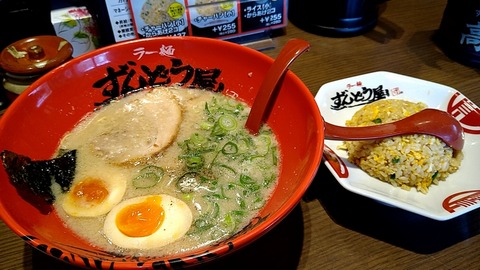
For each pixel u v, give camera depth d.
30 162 0.25
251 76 0.32
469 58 0.42
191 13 0.40
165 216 0.25
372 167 0.29
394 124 0.29
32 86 0.28
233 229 0.24
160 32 0.39
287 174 0.26
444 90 0.34
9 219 0.20
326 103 0.35
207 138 0.30
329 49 0.45
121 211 0.25
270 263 0.25
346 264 0.25
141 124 0.32
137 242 0.23
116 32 0.38
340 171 0.28
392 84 0.36
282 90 0.29
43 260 0.25
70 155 0.28
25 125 0.27
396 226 0.27
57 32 0.39
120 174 0.28
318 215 0.28
